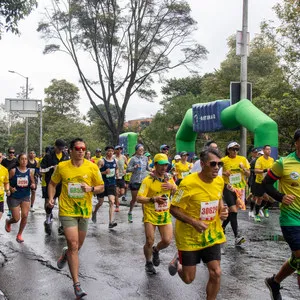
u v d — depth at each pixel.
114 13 29.69
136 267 7.03
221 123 15.54
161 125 32.50
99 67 31.00
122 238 9.52
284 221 4.92
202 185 4.52
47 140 49.72
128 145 26.00
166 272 6.69
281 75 20.25
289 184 4.92
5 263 7.43
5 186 8.73
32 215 13.45
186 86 48.03
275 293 5.11
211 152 4.46
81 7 29.59
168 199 6.46
